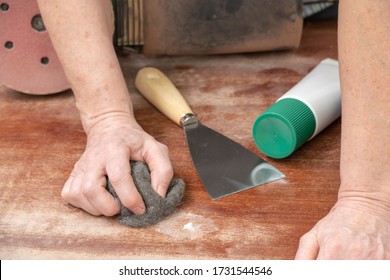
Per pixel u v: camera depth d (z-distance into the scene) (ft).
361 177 2.35
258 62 4.01
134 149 2.67
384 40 2.20
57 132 3.31
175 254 2.50
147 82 3.46
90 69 2.80
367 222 2.30
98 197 2.54
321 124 3.06
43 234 2.60
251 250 2.51
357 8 2.23
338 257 2.20
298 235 2.58
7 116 3.46
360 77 2.27
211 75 3.85
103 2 2.85
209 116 3.41
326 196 2.80
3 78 3.47
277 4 3.84
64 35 2.77
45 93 3.58
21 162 3.06
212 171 2.93
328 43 4.26
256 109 3.47
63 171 2.99
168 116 3.33
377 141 2.28
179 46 3.90
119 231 2.61
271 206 2.74
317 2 4.42
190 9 3.76
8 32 3.34
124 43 3.87
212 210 2.72
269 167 2.97
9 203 2.78
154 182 2.62
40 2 2.75
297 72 3.87
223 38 3.91
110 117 2.83
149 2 3.71
